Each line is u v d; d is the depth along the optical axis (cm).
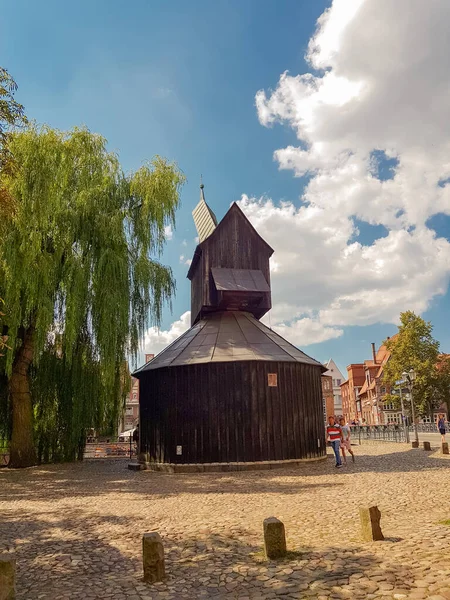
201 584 621
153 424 2066
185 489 1428
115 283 2064
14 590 570
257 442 1903
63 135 2159
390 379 6275
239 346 2047
